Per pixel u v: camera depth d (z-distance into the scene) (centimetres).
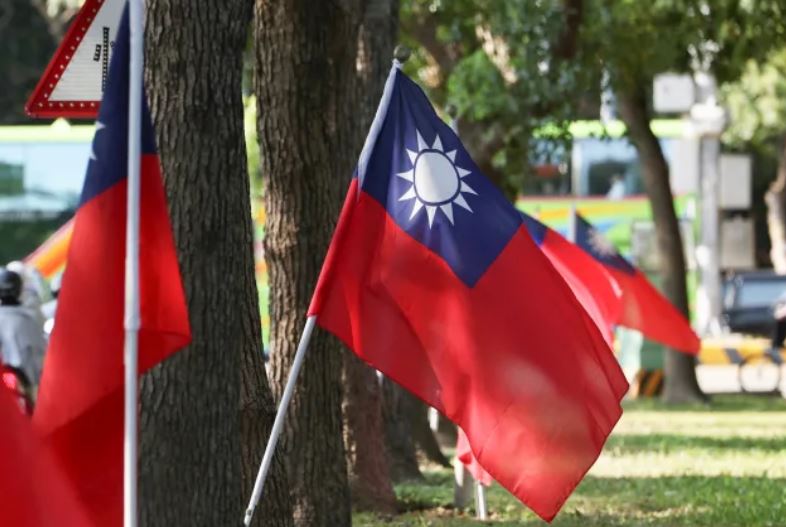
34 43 5781
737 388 4947
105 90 939
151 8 1091
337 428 1585
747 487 2327
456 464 2047
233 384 1093
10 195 5066
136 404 905
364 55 2148
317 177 1570
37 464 825
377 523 1911
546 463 1153
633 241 5062
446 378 1156
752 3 3422
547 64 3008
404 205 1164
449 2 3011
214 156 1089
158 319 936
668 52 3362
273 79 1550
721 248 5641
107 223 934
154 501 1054
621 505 2131
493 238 1167
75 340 930
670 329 2319
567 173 5128
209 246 1084
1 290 2167
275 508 1312
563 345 1159
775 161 7625
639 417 3828
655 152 4128
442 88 3375
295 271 1569
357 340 1151
